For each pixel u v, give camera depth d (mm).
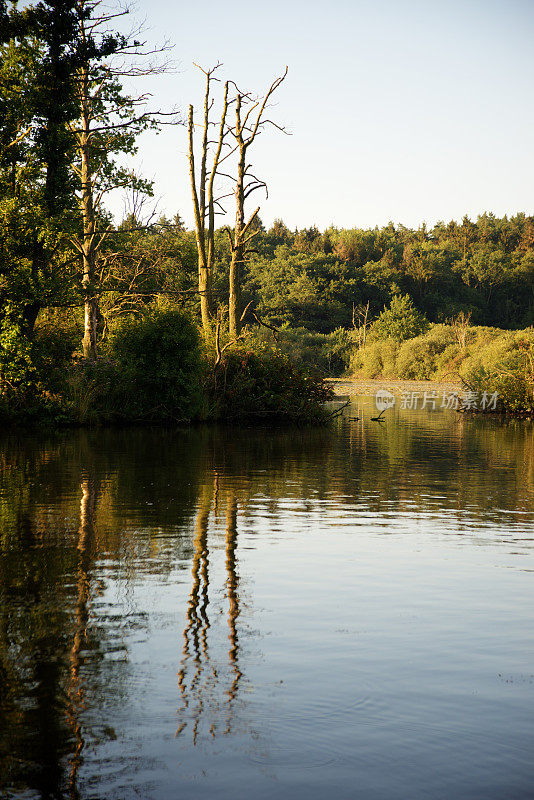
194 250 34719
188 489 12672
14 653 5230
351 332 103625
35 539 8734
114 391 28172
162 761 3824
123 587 6844
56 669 4941
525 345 46406
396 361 87250
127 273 34062
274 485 13383
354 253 148500
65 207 25359
